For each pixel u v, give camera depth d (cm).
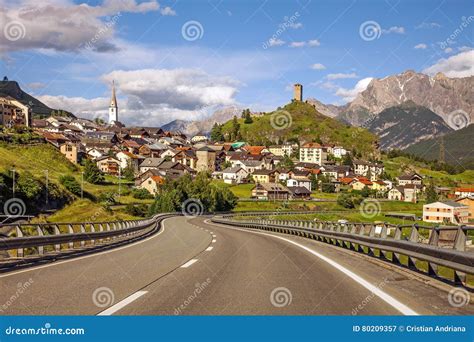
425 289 1001
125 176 13462
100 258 1661
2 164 8062
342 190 16188
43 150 11200
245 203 11862
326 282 1094
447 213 6016
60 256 1678
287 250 1986
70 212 7500
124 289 1004
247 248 2094
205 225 5306
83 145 16800
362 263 1497
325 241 2512
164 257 1686
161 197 9175
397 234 1393
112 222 2730
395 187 13338
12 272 1281
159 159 16312
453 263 942
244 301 877
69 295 937
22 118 15838
